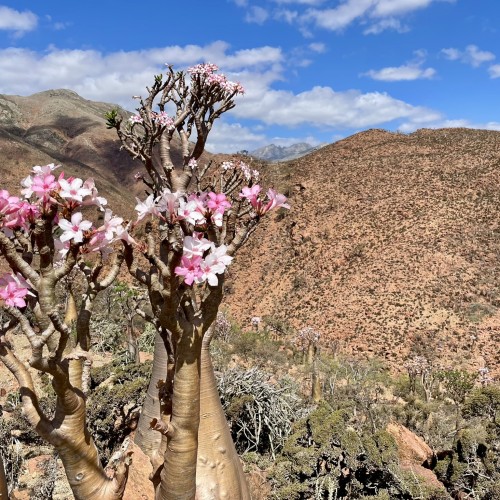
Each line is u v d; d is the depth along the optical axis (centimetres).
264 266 4747
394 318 3528
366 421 915
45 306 195
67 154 12900
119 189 10319
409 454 816
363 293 3881
